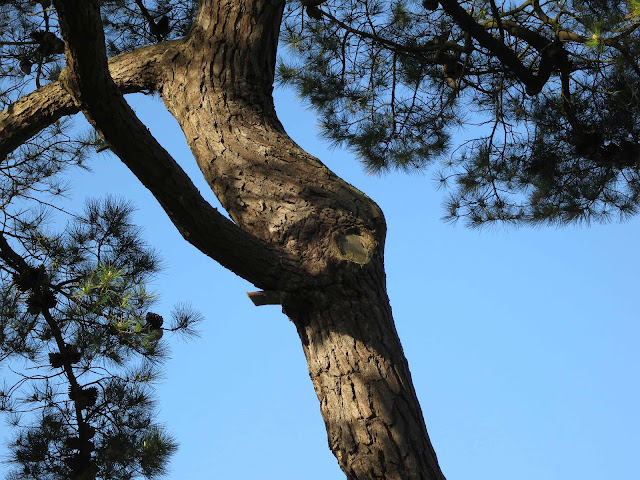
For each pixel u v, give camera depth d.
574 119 7.77
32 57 7.07
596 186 8.32
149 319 6.46
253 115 4.86
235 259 4.25
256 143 4.70
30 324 6.91
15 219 7.11
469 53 7.62
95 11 3.34
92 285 6.33
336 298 4.27
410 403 4.14
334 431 4.13
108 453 6.35
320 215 4.45
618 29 6.53
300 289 4.29
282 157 4.67
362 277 4.35
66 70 3.62
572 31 7.21
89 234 6.95
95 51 3.47
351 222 4.47
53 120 5.89
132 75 5.22
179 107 4.99
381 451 3.99
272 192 4.54
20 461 6.48
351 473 4.05
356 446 4.04
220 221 4.12
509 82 8.30
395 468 3.96
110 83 3.66
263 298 4.34
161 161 3.88
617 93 7.43
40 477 6.49
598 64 6.97
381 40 8.38
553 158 8.28
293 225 4.42
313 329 4.32
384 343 4.24
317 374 4.27
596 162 8.16
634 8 5.47
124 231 6.99
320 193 4.54
